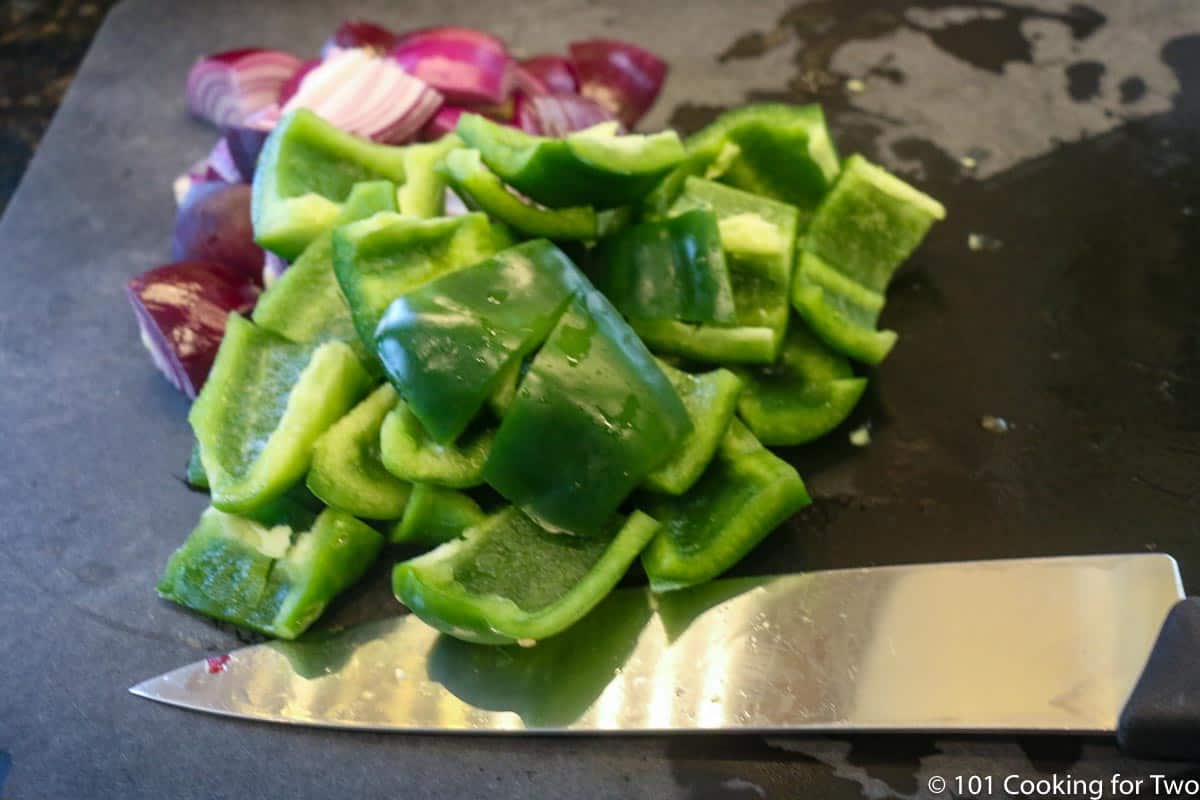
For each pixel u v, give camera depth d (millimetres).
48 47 537
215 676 362
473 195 380
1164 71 453
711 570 356
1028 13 472
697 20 487
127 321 431
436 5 506
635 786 344
